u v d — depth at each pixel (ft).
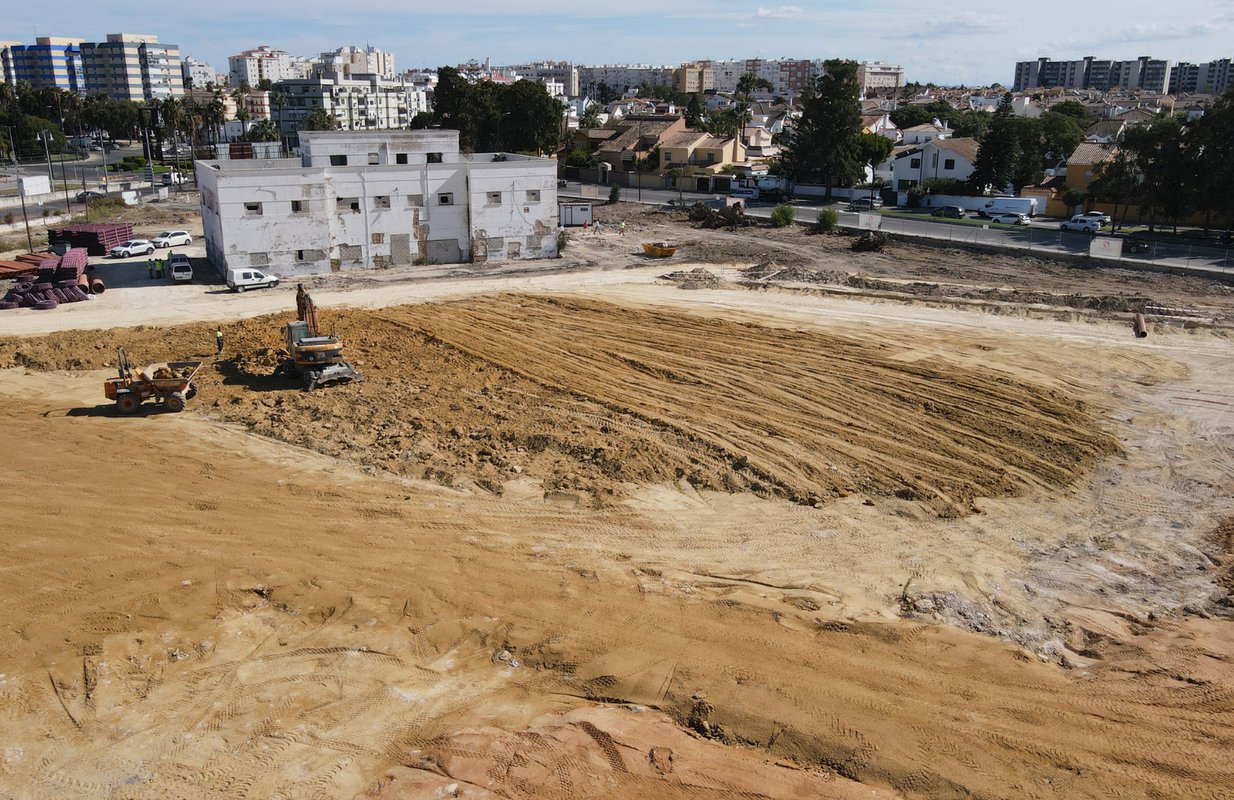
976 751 47.93
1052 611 62.39
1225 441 94.07
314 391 106.42
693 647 57.77
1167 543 72.43
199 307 151.64
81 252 173.78
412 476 83.41
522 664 56.49
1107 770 46.42
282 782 46.47
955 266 189.37
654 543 71.46
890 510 77.30
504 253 196.65
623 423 96.43
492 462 86.12
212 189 172.96
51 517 74.43
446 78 369.91
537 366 117.39
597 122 531.09
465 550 70.03
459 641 58.70
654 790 45.65
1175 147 209.46
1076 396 107.55
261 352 121.80
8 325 137.90
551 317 144.66
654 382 111.14
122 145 599.16
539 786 46.03
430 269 186.39
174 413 99.60
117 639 58.34
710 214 254.06
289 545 70.44
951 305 151.84
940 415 100.07
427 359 120.47
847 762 47.37
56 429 94.43
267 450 89.40
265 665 56.13
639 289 167.63
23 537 71.05
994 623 60.80
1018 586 65.62
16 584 64.44
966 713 51.08
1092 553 70.64
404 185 183.52
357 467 85.25
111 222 254.88
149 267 179.01
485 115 367.86
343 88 625.41
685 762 47.65
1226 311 145.89
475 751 48.62
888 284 167.02
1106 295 156.76
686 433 93.20
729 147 375.04
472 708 52.42
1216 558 70.08
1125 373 116.88
